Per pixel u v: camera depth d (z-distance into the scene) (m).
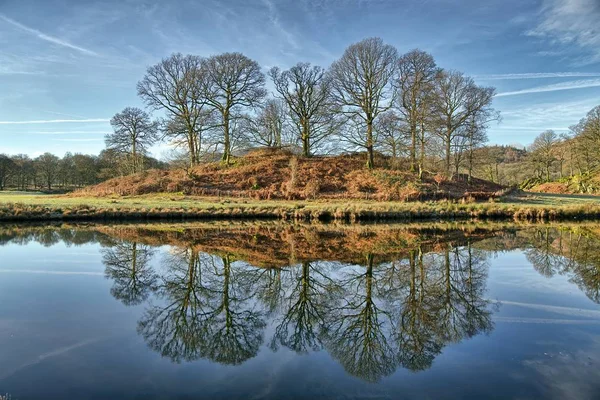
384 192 33.94
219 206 27.92
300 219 25.22
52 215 23.86
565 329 6.77
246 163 42.56
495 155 58.31
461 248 15.17
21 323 7.09
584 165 57.56
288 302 8.98
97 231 19.67
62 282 10.20
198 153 44.69
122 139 46.88
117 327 7.02
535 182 64.44
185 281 10.62
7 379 4.96
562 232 19.66
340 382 5.04
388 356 5.88
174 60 40.25
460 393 4.69
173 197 33.88
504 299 8.66
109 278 10.73
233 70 40.38
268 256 13.78
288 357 5.91
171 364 5.56
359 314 8.07
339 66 38.69
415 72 36.34
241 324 7.49
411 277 10.95
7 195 42.03
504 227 21.70
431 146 39.06
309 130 44.66
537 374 5.12
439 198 33.22
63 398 4.52
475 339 6.38
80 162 64.31
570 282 10.03
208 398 4.57
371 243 16.36
